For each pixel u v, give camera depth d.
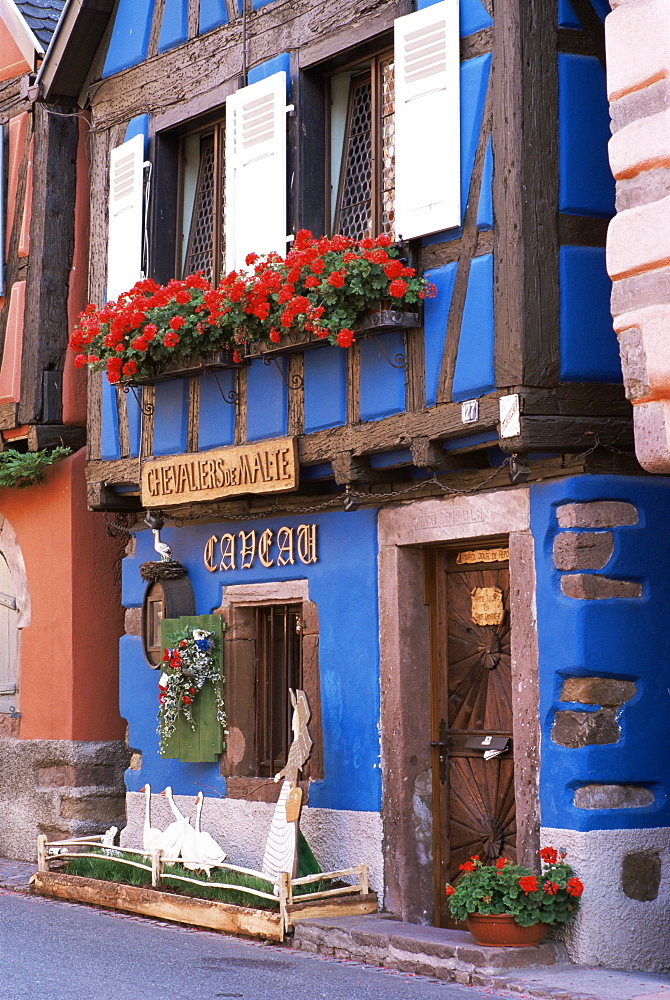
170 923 9.21
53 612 12.36
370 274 8.26
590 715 7.73
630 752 7.79
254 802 10.07
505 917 7.52
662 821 7.86
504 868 7.68
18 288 12.41
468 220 8.09
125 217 11.04
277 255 9.15
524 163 7.75
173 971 7.54
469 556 9.02
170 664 10.35
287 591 9.97
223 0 10.31
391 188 8.95
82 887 10.03
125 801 12.23
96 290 11.45
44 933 8.70
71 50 11.84
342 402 8.97
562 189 7.84
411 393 8.44
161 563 10.80
